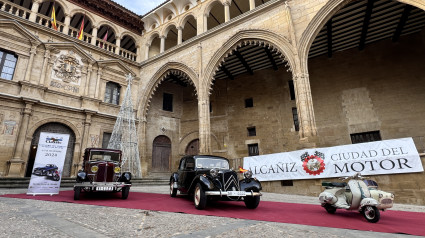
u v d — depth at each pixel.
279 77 19.41
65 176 15.48
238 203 7.51
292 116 18.03
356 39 15.83
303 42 12.71
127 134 17.50
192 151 22.12
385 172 8.63
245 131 19.78
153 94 21.86
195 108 23.12
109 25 20.58
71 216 4.79
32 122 14.53
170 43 24.86
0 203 6.32
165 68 19.47
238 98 20.89
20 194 8.74
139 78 21.39
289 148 17.52
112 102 19.42
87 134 16.84
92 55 18.75
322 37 15.34
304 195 10.15
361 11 13.09
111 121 18.62
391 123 14.62
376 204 4.58
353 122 15.75
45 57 15.79
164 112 22.39
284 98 18.73
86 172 8.53
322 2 12.63
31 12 16.03
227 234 3.58
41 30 16.12
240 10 20.41
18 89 14.41
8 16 14.79
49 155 9.12
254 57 18.36
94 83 18.30
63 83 16.50
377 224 4.43
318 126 16.77
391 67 15.43
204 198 5.97
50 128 15.52
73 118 16.50
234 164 14.37
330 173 9.66
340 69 17.06
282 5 13.98
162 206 6.51
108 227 3.94
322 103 17.06
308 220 4.75
